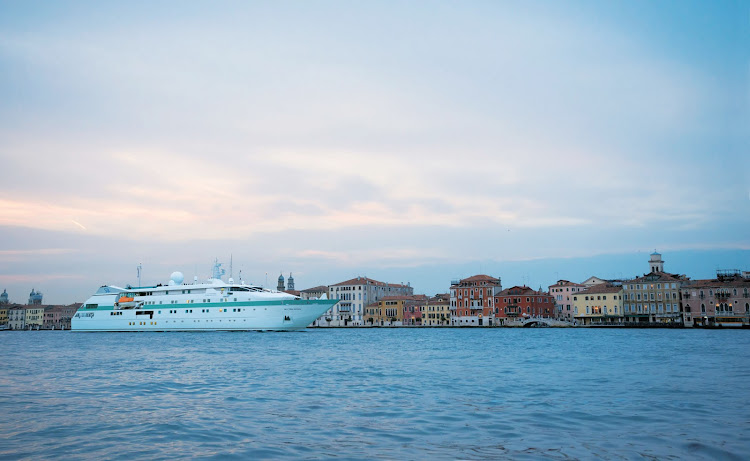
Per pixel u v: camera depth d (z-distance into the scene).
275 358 64.56
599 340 110.06
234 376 44.56
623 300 193.00
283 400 31.47
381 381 40.66
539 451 19.20
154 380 42.09
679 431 22.12
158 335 141.38
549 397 31.64
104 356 70.00
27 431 23.19
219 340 114.50
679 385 36.44
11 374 47.22
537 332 165.62
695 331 160.12
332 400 31.34
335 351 78.19
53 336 154.12
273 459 18.55
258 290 144.75
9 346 101.56
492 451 19.25
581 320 199.50
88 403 30.80
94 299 158.75
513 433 22.09
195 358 64.75
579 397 31.50
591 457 18.34
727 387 35.25
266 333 144.75
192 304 141.62
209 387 37.75
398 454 18.98
